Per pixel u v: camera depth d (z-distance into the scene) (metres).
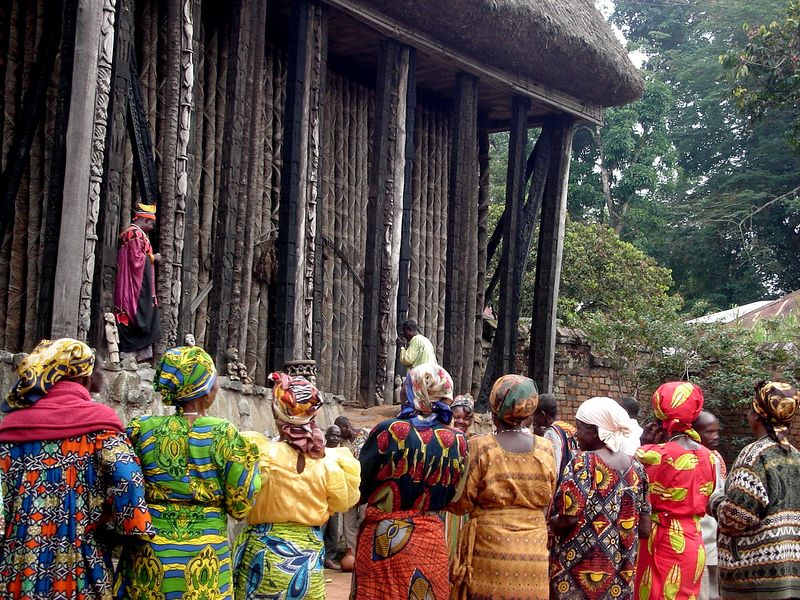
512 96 15.04
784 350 17.53
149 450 4.05
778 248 33.53
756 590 5.02
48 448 3.91
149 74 10.67
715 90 35.12
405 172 13.06
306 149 11.53
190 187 9.70
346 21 12.56
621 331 17.77
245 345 11.24
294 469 4.43
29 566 3.82
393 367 12.84
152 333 8.85
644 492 5.23
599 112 16.11
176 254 9.50
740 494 5.02
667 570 5.61
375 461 4.62
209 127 11.62
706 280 33.78
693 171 36.75
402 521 4.59
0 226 9.18
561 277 22.62
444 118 15.77
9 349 9.43
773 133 34.00
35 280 9.54
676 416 5.76
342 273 13.89
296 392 4.49
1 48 9.62
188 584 3.98
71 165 7.96
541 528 4.76
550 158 15.98
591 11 15.32
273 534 4.43
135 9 10.66
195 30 10.25
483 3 12.52
